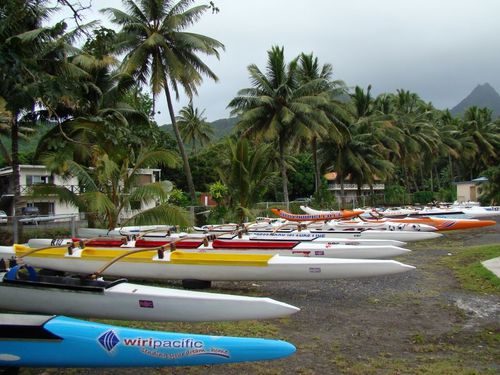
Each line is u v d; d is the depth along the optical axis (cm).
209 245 1082
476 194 4703
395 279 1016
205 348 464
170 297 624
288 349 462
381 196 4609
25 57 639
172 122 2370
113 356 472
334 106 3059
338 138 3098
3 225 1536
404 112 5116
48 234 1614
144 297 628
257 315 607
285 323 694
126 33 2262
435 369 511
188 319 623
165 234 1330
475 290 892
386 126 4000
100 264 948
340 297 856
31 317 500
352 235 1533
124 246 1089
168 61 2205
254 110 2681
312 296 865
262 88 2820
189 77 2294
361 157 3731
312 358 547
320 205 3228
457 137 5772
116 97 1989
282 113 2689
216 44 2352
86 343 474
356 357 551
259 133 2825
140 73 2306
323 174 4238
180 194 2552
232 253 1015
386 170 3972
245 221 2092
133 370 514
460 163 6612
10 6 594
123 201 1431
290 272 863
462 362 534
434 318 714
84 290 639
